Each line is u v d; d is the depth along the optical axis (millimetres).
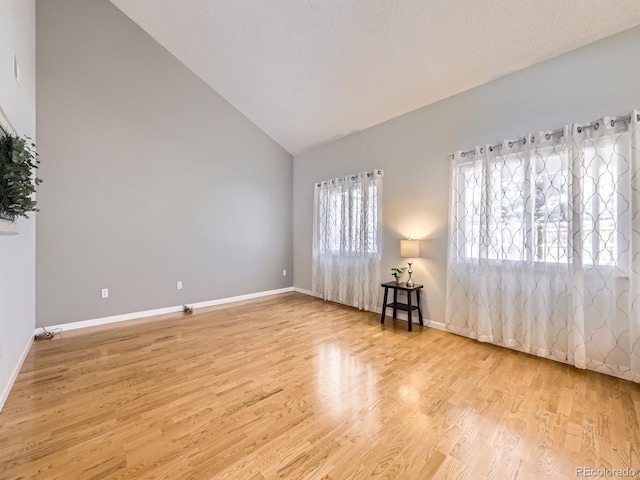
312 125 4914
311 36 3326
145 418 1848
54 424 1780
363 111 4203
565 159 2654
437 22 2740
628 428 1770
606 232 2451
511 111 3029
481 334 3168
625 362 2387
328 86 3973
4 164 1896
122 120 3918
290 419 1850
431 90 3498
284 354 2861
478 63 3002
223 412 1917
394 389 2217
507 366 2607
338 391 2184
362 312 4422
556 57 2736
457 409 1966
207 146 4773
